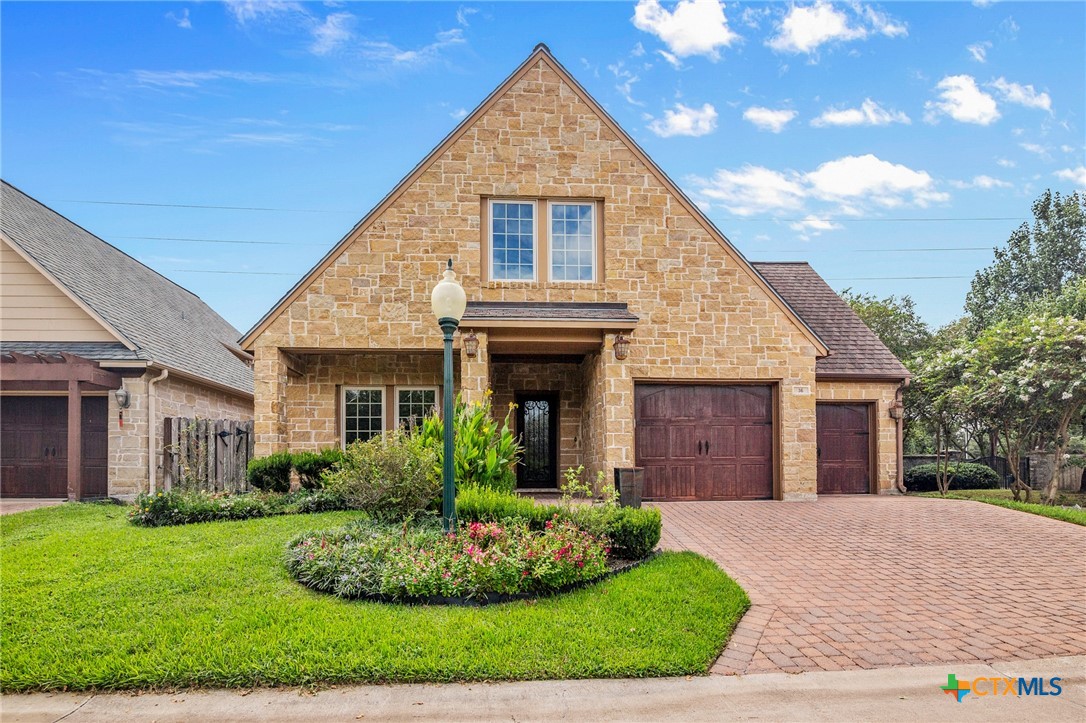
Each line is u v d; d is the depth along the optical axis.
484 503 7.99
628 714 4.14
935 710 4.25
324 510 10.38
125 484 13.16
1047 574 7.50
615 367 12.20
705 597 6.10
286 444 13.09
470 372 11.96
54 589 5.93
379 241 12.71
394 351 12.89
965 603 6.43
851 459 14.78
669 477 13.16
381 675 4.50
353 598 5.89
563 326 11.85
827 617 5.97
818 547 8.64
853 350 15.23
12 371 12.16
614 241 13.07
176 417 13.93
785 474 13.10
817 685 4.59
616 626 5.32
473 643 4.92
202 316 21.48
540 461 14.59
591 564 6.51
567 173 13.07
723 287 13.22
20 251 13.38
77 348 13.42
